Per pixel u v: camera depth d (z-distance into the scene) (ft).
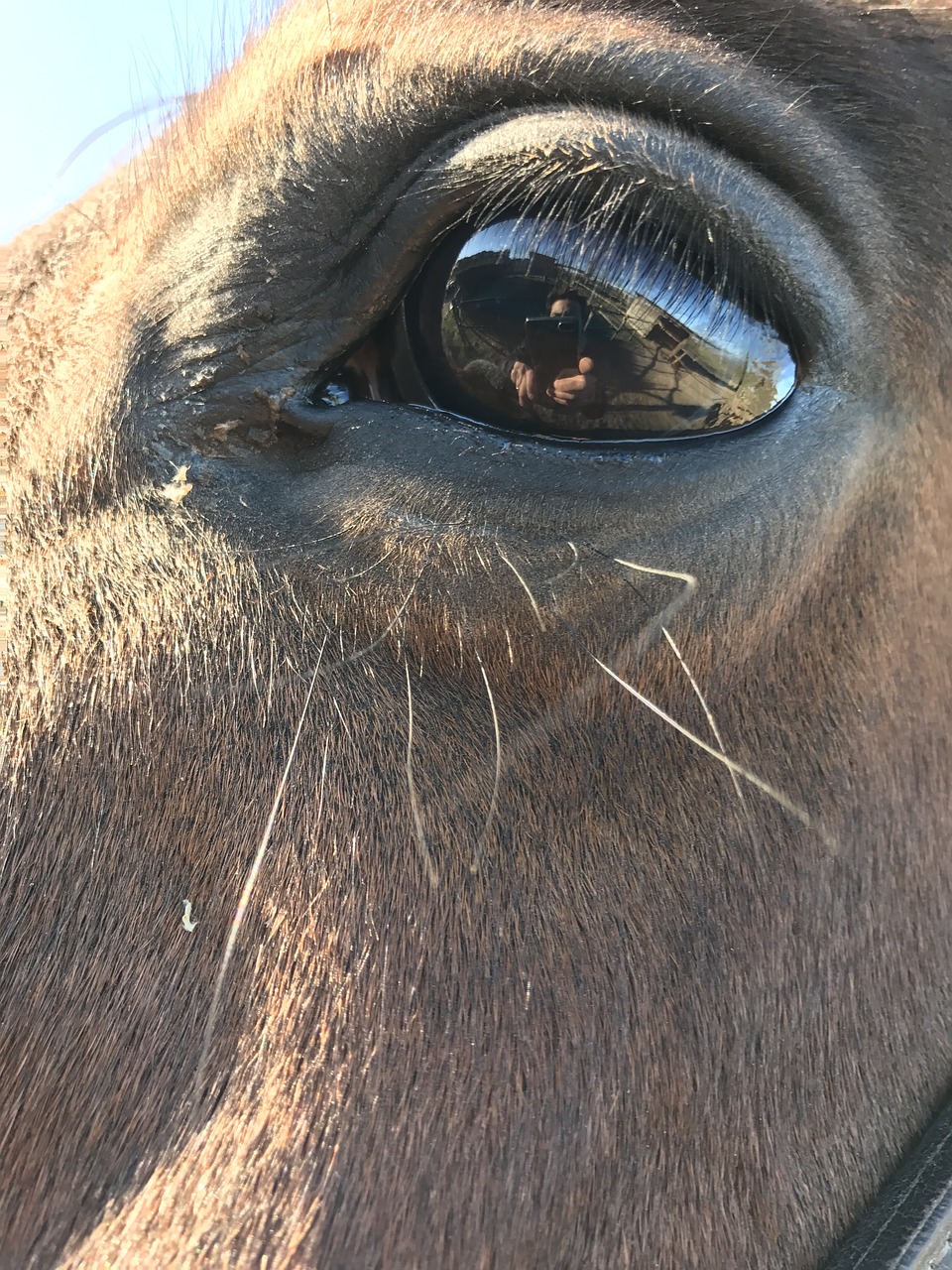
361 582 0.38
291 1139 0.36
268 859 0.38
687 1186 0.38
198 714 0.39
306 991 0.37
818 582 0.38
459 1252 0.36
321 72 0.38
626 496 0.37
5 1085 0.38
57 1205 0.37
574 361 0.36
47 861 0.39
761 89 0.36
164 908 0.38
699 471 0.37
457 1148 0.37
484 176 0.36
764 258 0.36
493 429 0.38
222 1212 0.36
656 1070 0.38
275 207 0.38
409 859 0.38
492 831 0.38
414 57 0.36
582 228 0.36
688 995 0.38
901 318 0.38
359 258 0.38
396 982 0.37
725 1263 0.38
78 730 0.39
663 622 0.38
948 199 0.38
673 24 0.37
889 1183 0.41
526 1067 0.37
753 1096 0.39
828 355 0.38
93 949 0.38
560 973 0.38
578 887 0.38
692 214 0.36
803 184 0.37
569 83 0.36
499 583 0.37
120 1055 0.38
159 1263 0.36
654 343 0.36
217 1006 0.37
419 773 0.38
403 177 0.37
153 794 0.39
